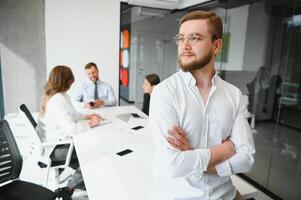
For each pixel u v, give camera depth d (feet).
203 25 2.88
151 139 6.50
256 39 10.39
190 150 3.00
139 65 20.54
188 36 2.93
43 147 6.59
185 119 3.08
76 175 6.23
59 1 12.50
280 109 9.79
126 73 20.13
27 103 12.83
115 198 3.70
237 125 3.33
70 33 13.02
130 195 3.80
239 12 10.79
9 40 11.98
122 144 6.05
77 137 6.51
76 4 12.84
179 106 3.09
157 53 20.85
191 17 2.92
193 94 3.15
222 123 3.22
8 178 5.32
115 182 4.18
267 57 10.11
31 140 6.94
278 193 8.16
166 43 20.81
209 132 3.20
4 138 5.23
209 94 3.21
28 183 5.51
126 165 4.87
